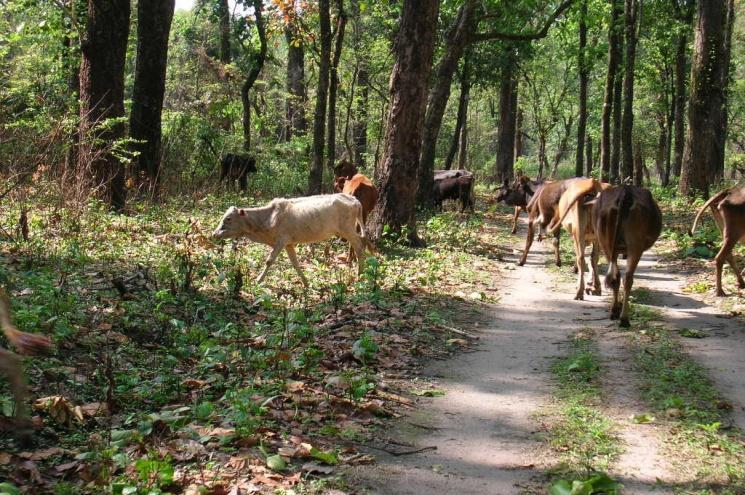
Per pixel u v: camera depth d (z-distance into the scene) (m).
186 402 6.34
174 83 33.34
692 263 13.98
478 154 57.00
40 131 14.02
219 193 21.31
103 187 15.85
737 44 41.19
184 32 37.72
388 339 8.58
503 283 12.81
